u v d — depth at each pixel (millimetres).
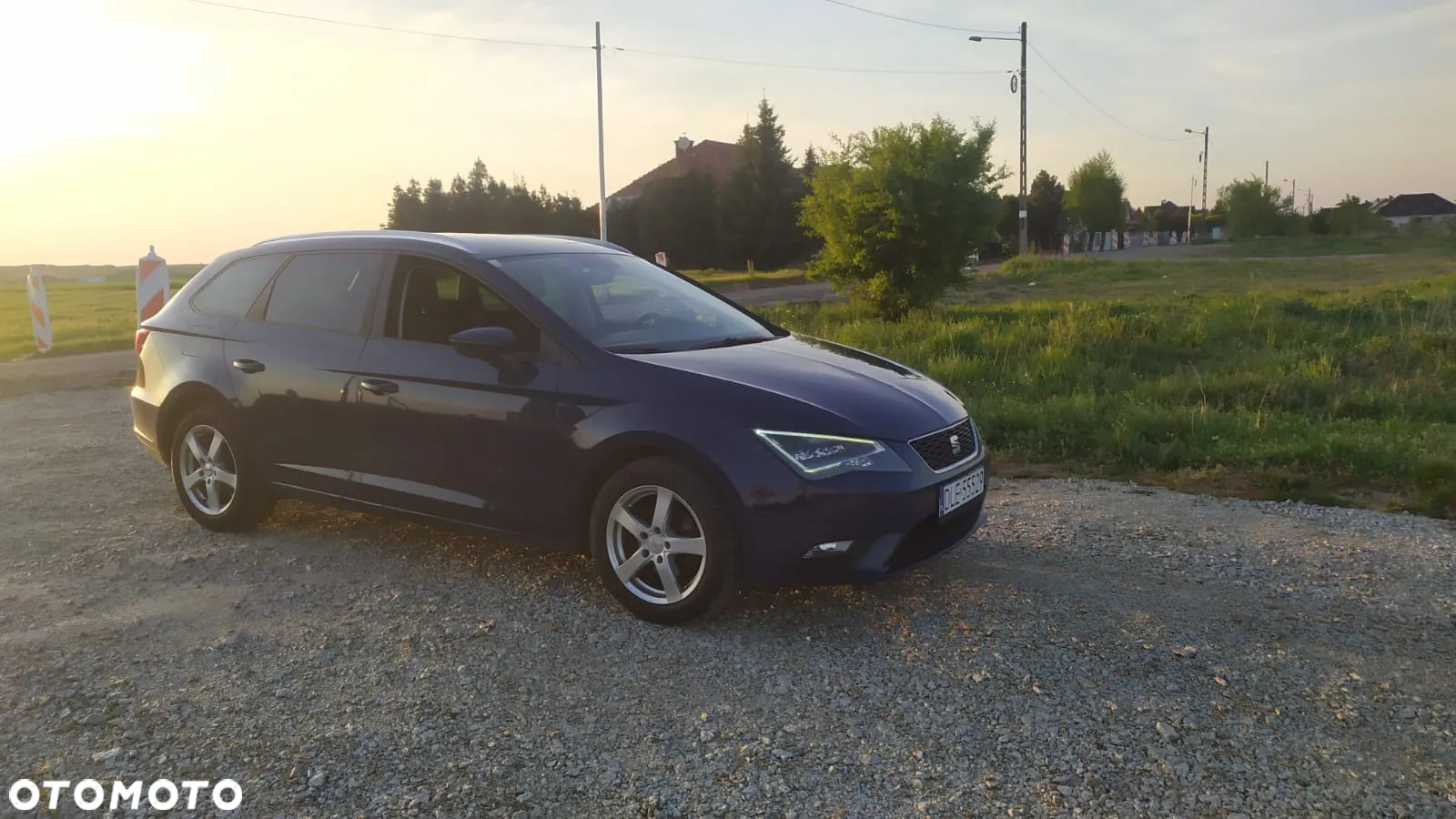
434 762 2965
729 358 4195
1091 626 3893
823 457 3680
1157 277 26594
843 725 3162
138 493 6160
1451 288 16500
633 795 2791
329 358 4711
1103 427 7375
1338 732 3061
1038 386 9336
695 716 3234
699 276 36531
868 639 3805
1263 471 6230
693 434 3750
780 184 52656
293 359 4828
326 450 4762
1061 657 3613
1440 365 9211
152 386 5414
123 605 4223
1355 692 3318
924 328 13570
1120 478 6363
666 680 3490
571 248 5000
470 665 3609
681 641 3807
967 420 4344
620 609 4121
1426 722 3109
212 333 5207
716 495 3748
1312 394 8352
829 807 2727
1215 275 26719
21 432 8352
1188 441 6961
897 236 16281
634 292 4793
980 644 3734
